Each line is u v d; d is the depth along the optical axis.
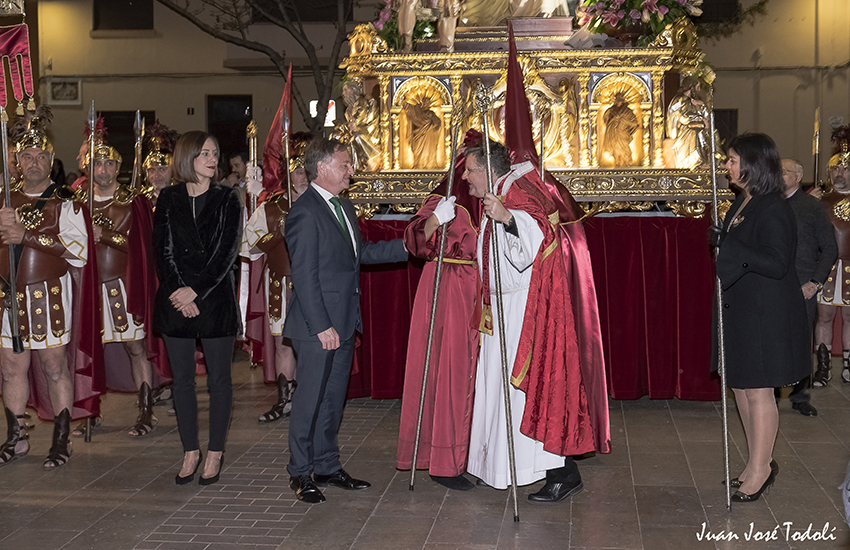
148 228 5.25
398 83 6.01
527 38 6.15
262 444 5.04
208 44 16.67
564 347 3.86
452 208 3.91
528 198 3.85
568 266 4.23
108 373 5.71
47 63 16.75
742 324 3.75
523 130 4.06
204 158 4.11
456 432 4.12
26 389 4.80
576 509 3.84
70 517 3.80
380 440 5.12
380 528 3.62
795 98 14.14
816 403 5.92
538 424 3.83
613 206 5.82
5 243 4.48
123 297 5.27
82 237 4.63
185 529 3.63
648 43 6.02
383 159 6.05
